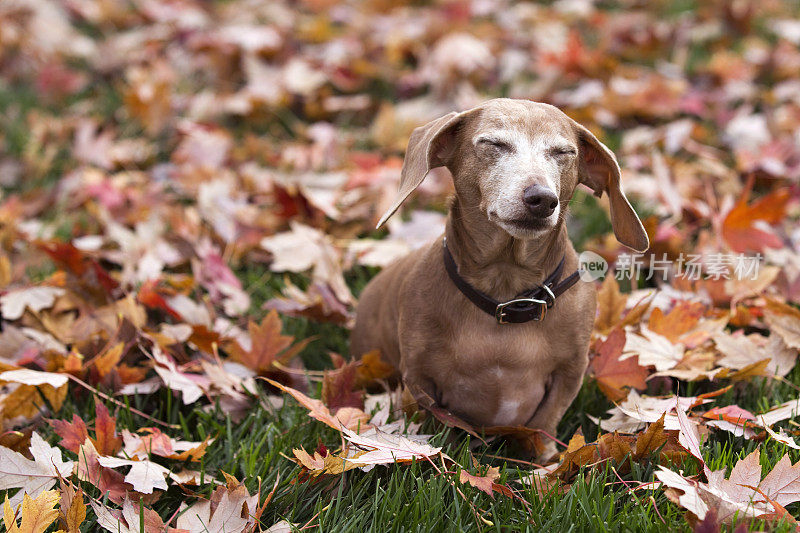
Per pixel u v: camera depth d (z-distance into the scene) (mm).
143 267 3795
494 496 2459
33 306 3348
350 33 6418
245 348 3324
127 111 5645
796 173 4539
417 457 2441
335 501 2457
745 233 3748
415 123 5305
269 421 2926
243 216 4238
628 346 3033
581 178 2678
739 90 5551
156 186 4633
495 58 6098
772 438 2621
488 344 2627
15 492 2484
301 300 3637
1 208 4516
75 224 4312
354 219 4254
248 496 2326
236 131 5613
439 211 4457
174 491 2539
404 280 2803
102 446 2596
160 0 7160
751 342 3018
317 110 5625
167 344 3172
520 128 2422
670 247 3793
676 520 2295
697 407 2938
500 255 2551
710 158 4742
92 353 3152
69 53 6539
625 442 2488
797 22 6699
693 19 6664
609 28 6531
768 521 2162
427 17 6590
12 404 2795
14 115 5773
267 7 7211
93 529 2371
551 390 2754
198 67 6270
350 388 2875
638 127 5309
